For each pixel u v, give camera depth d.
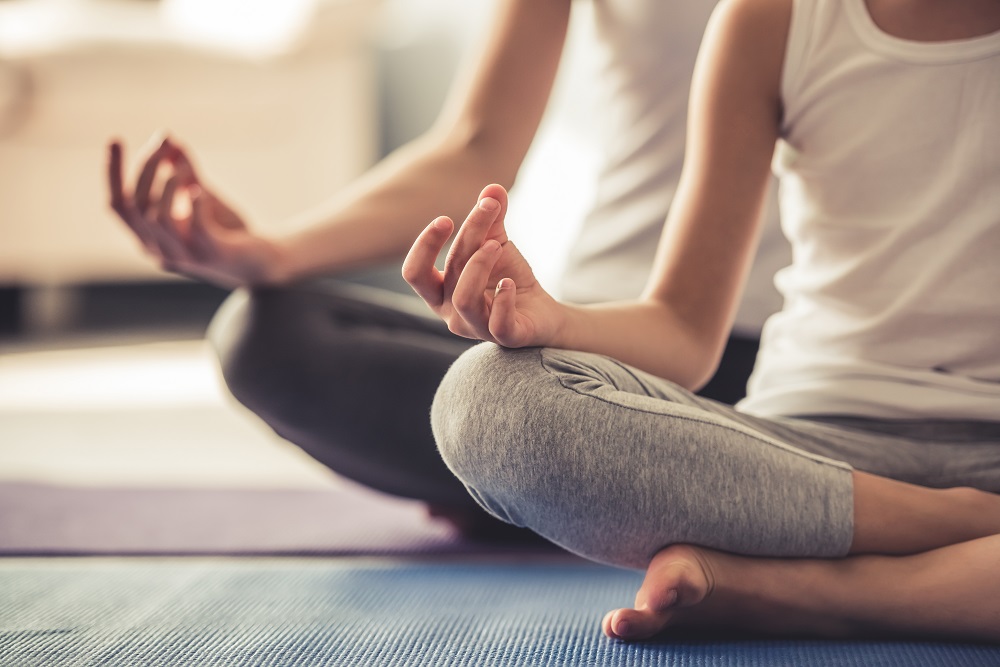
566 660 0.87
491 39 1.43
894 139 1.03
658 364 0.99
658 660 0.86
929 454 1.00
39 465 1.92
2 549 1.33
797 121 1.07
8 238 3.35
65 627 0.99
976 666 0.84
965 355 1.00
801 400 1.04
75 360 3.07
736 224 1.04
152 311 3.90
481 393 0.89
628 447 0.86
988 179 0.99
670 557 0.88
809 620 0.92
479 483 0.91
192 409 2.50
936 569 0.90
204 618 1.03
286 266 1.32
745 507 0.88
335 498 1.71
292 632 0.97
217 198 1.29
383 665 0.87
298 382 1.35
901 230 1.02
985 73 1.00
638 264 1.44
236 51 3.37
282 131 3.50
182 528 1.47
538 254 2.81
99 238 3.41
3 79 3.20
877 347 1.03
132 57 3.27
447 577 1.24
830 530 0.90
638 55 1.44
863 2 1.05
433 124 4.01
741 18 1.07
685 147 1.43
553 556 1.38
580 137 2.62
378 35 4.03
